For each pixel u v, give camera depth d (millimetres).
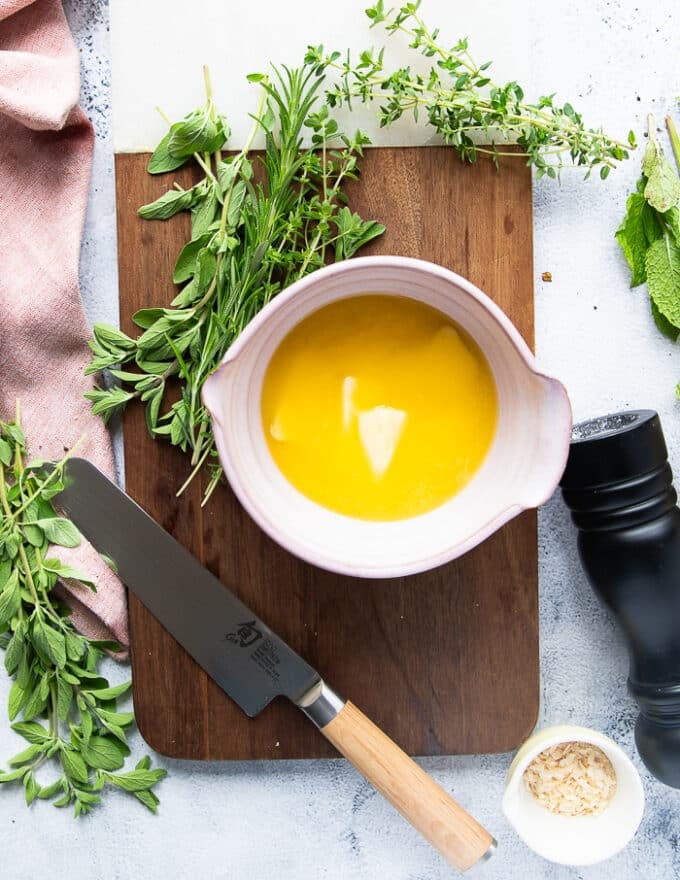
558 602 1088
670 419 1085
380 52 936
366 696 1044
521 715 1044
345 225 958
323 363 927
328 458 930
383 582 1042
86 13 1062
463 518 908
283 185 923
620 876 1096
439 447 928
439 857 1097
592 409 1080
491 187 1003
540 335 1076
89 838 1099
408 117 999
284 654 1006
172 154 978
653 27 1069
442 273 817
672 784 1007
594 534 989
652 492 965
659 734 996
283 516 906
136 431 1025
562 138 956
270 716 1048
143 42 998
